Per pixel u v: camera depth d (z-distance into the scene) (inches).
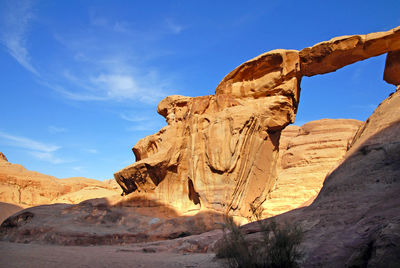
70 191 1945.1
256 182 847.7
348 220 305.4
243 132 798.5
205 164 825.5
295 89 850.8
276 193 954.7
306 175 1074.7
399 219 227.6
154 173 882.1
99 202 893.2
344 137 1266.0
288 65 831.7
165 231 727.1
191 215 789.9
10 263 376.2
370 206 313.1
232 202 778.8
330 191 404.5
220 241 411.2
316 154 1230.9
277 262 266.1
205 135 845.8
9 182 1700.3
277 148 932.0
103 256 459.5
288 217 377.4
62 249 564.1
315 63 823.1
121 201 887.7
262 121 848.9
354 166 431.5
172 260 406.3
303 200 917.8
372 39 738.2
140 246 598.5
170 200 864.3
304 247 286.0
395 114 471.2
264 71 874.1
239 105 852.0
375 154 422.3
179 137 908.6
